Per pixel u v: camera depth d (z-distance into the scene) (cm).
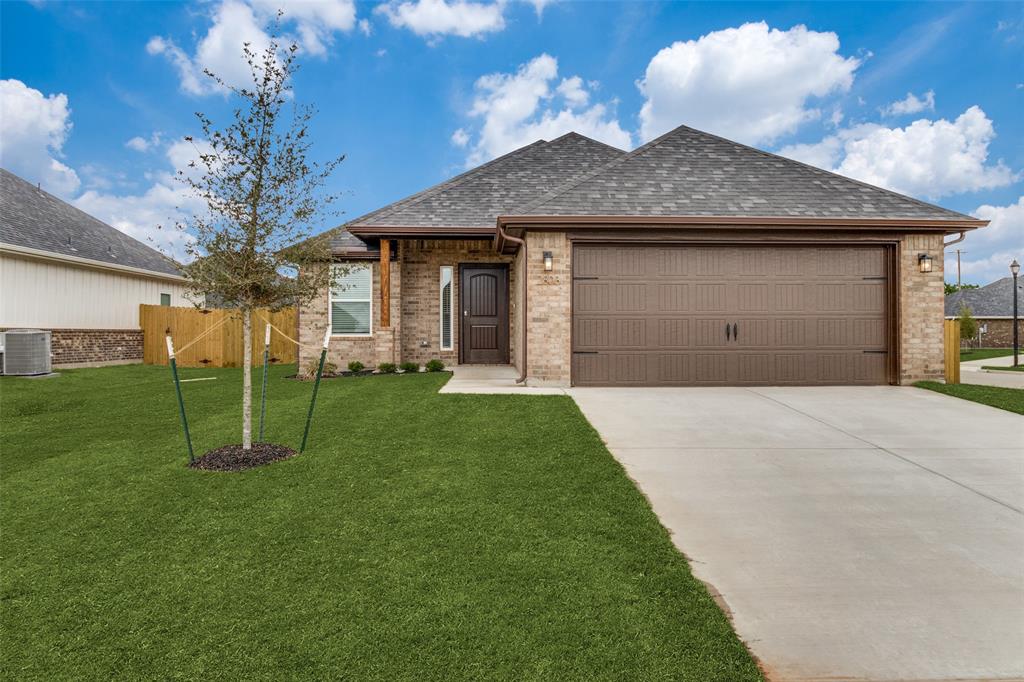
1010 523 356
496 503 382
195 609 249
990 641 229
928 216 891
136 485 425
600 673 204
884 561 303
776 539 331
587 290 895
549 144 1478
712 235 891
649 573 283
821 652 222
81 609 249
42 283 1346
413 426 605
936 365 899
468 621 238
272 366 1521
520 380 895
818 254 907
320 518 358
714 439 559
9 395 882
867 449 526
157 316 1619
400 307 1199
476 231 1098
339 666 208
